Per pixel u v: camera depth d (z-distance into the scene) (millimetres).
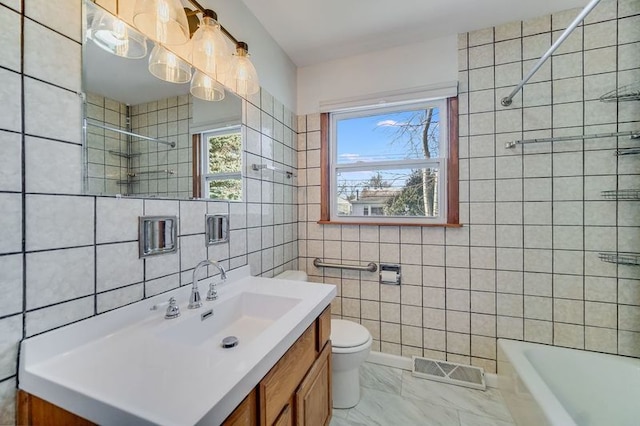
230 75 1400
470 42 1831
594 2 1046
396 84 1995
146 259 990
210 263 1124
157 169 1045
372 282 2072
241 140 1529
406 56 1973
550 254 1682
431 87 1877
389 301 2029
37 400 643
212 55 1148
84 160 806
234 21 1494
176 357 711
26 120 679
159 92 1061
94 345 783
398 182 2092
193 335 997
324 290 1290
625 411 1419
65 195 758
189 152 1189
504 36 1762
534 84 1700
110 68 887
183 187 1155
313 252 2240
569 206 1644
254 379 667
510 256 1758
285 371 875
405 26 1780
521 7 1622
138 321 939
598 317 1604
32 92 690
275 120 1910
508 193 1756
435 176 1994
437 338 1919
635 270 1542
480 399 1638
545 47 1687
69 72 773
